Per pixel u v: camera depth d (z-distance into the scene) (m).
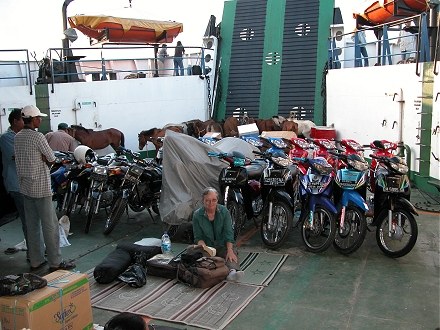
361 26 12.10
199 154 6.48
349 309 4.21
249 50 14.31
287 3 14.48
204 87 13.82
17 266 5.61
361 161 5.56
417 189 8.64
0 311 3.33
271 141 6.78
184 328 3.94
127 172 6.72
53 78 11.10
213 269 4.77
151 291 4.71
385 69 9.77
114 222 6.67
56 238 5.34
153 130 11.38
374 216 5.75
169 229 6.45
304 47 13.70
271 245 5.84
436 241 5.95
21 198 5.55
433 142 8.20
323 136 11.42
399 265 5.22
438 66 7.99
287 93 13.46
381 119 9.98
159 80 12.87
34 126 5.25
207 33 14.62
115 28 13.74
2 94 10.45
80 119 11.57
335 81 11.96
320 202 5.61
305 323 3.99
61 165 7.50
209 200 5.00
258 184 6.54
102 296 4.61
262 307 4.30
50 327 3.41
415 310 4.15
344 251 5.54
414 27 10.04
